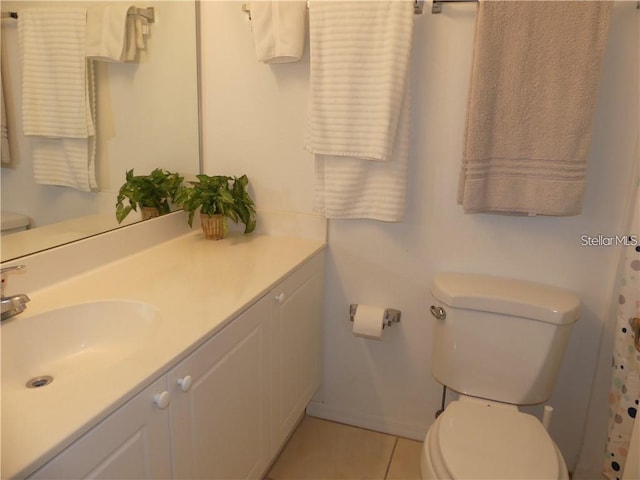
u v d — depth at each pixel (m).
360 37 1.47
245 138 1.87
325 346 2.00
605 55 1.42
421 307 1.82
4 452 0.67
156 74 1.64
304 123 1.78
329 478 1.74
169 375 0.95
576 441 1.74
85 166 1.39
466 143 1.46
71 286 1.31
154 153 1.67
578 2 1.31
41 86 1.24
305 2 1.58
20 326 1.07
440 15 1.53
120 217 1.55
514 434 1.31
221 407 1.19
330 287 1.92
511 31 1.36
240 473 1.35
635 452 1.06
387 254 1.81
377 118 1.50
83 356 1.16
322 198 1.69
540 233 1.61
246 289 1.32
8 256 1.19
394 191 1.59
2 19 1.13
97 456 0.78
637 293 1.30
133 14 1.52
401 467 1.80
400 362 1.91
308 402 1.98
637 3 1.37
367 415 2.02
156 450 0.95
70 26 1.30
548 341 1.46
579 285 1.60
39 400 0.79
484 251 1.69
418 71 1.59
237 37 1.78
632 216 1.44
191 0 1.76
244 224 1.97
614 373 1.39
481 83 1.40
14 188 1.19
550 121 1.38
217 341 1.12
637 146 1.44
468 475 1.16
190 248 1.72
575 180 1.40
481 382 1.56
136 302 1.22
